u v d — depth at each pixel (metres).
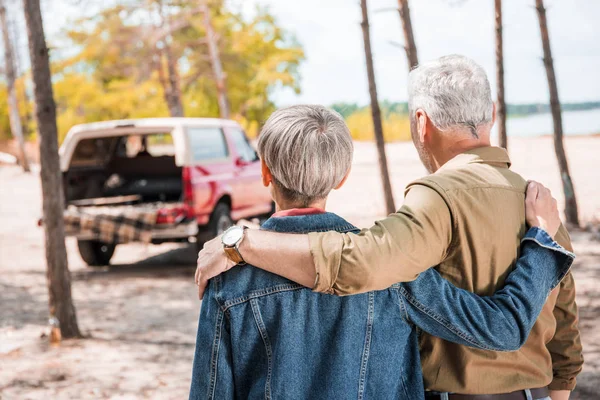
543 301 1.52
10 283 7.38
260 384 1.40
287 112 1.53
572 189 9.63
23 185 20.78
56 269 4.99
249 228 1.48
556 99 9.62
